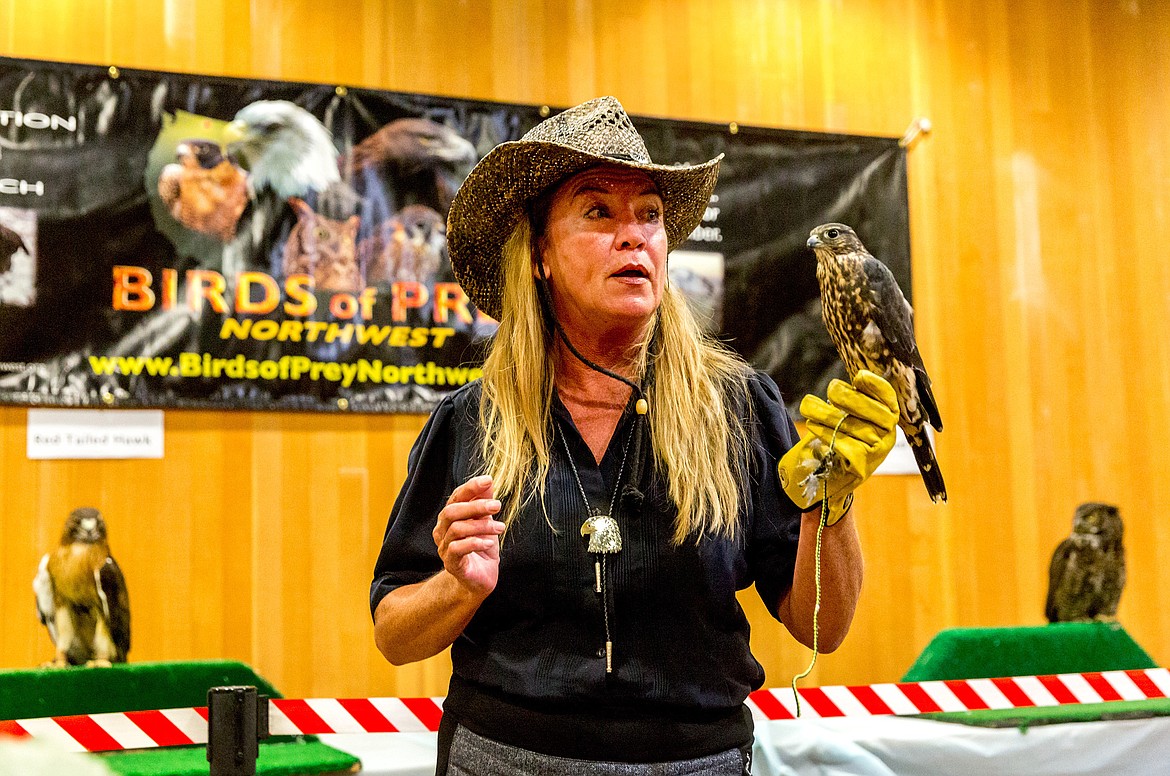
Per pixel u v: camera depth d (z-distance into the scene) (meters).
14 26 3.15
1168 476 3.90
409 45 3.44
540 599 1.28
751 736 1.34
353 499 3.27
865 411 1.11
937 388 3.73
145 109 3.20
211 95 3.25
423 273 3.36
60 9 3.19
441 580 1.26
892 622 3.60
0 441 3.04
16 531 3.03
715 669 1.28
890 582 3.61
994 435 3.76
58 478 3.07
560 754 1.24
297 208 3.28
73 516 2.93
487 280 1.58
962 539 3.69
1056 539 3.78
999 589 3.70
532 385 1.38
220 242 3.22
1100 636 3.39
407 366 3.32
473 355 3.38
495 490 1.32
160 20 3.26
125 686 2.73
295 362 3.24
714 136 3.61
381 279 3.33
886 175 3.74
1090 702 3.26
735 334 3.54
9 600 3.00
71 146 3.14
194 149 3.22
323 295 3.28
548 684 1.24
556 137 1.37
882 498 3.64
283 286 3.25
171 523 3.14
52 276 3.09
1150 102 4.01
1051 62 3.97
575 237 1.34
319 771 2.58
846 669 3.54
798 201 3.65
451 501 1.18
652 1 3.65
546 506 1.30
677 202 1.51
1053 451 3.81
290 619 3.20
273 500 3.22
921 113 3.84
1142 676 3.32
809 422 1.14
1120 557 3.54
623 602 1.27
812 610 1.29
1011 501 3.75
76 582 2.89
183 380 3.16
